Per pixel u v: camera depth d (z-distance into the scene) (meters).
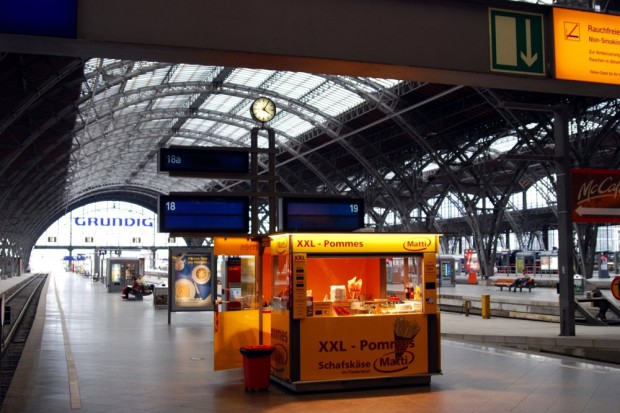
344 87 43.59
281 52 7.87
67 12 7.11
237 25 7.72
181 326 21.91
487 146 47.94
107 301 36.53
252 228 12.09
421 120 45.97
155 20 7.42
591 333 18.39
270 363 10.94
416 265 11.56
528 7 9.16
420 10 8.57
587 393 10.35
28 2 6.97
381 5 8.36
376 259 12.67
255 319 12.59
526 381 11.41
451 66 8.64
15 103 33.50
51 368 12.96
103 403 9.78
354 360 10.78
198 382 11.56
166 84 46.97
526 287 44.00
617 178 17.58
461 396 10.23
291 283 10.59
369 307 11.23
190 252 23.48
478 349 15.70
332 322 10.74
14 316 31.27
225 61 8.12
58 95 36.50
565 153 17.77
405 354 11.05
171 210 11.60
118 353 15.19
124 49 7.55
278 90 48.75
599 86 9.56
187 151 11.79
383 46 8.32
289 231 11.62
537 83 9.39
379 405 9.66
